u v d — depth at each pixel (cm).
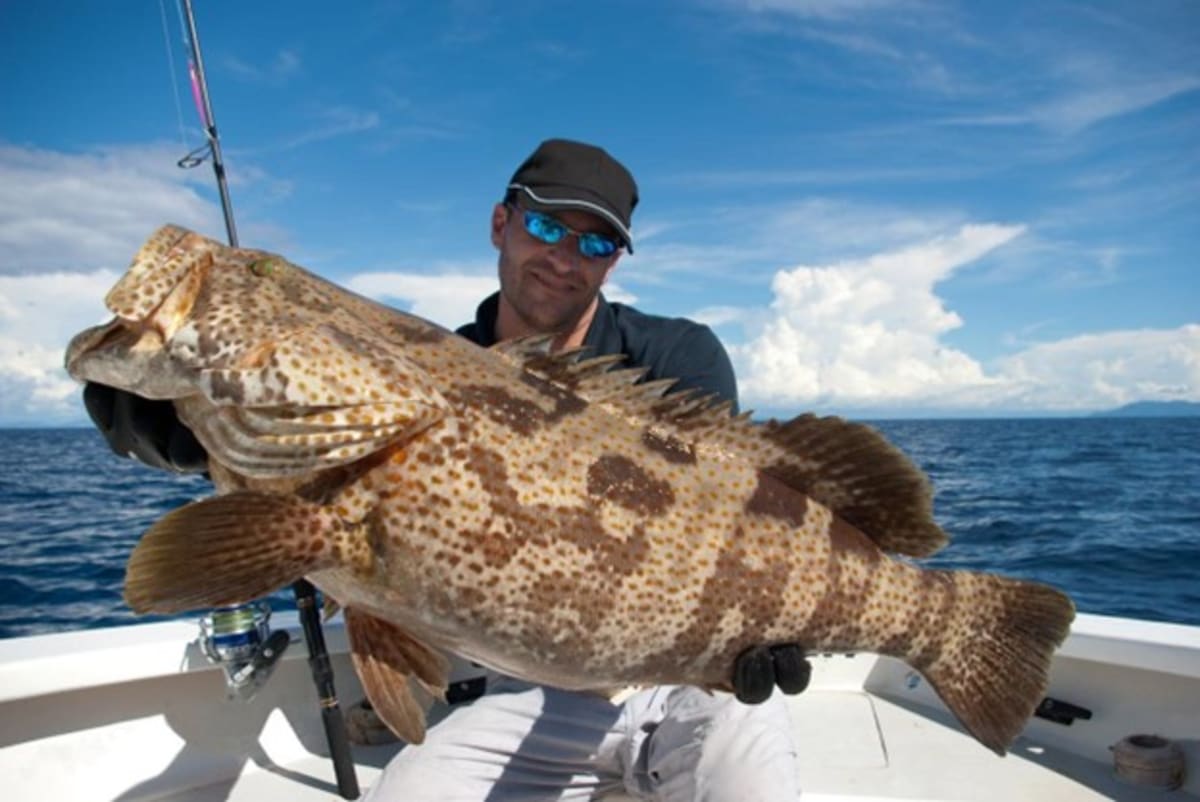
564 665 74
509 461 72
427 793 94
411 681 119
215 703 114
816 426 83
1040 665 86
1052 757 114
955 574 88
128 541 358
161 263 67
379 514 68
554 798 102
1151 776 106
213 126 107
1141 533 395
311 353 64
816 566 81
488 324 121
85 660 102
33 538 367
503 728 98
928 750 116
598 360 80
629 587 74
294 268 74
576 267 107
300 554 65
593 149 109
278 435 63
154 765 108
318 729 120
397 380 67
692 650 78
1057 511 478
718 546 78
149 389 67
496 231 120
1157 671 109
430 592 70
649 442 80
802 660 80
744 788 86
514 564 71
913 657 86
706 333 121
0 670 97
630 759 100
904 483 83
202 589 62
